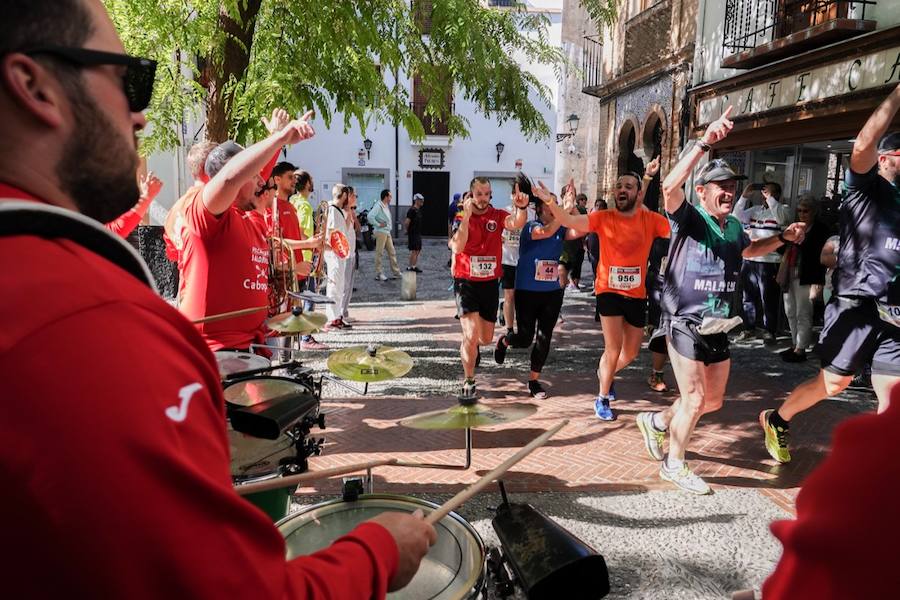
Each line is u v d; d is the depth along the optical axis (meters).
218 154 3.46
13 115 0.73
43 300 0.63
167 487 0.63
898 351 4.05
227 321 3.36
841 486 0.63
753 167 10.97
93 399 0.60
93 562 0.58
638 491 4.27
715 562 3.42
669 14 13.95
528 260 6.16
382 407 5.98
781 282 8.17
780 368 7.70
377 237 15.65
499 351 7.16
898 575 0.58
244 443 2.62
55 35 0.73
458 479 4.41
